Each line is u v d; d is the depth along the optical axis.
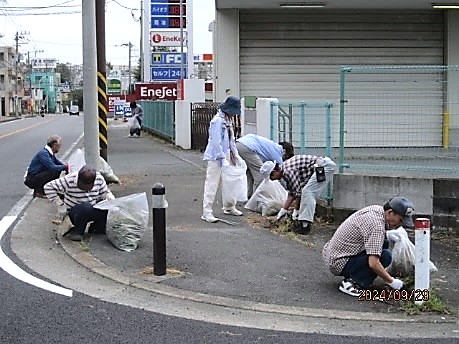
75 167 12.28
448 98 20.70
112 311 6.22
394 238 7.15
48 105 141.38
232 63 21.48
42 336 5.52
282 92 21.80
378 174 10.91
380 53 21.80
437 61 21.91
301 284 7.23
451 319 6.23
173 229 9.75
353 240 6.82
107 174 13.02
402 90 21.17
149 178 15.36
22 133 38.62
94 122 12.64
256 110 14.07
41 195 12.30
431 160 12.66
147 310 6.28
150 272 7.52
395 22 21.72
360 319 6.19
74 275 7.41
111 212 8.49
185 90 26.41
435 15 21.75
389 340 5.61
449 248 9.16
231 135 10.48
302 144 11.19
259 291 6.95
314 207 9.66
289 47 21.70
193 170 17.09
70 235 8.96
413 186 9.89
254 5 20.48
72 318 5.99
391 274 7.12
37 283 7.07
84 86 12.57
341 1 19.84
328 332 5.80
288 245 8.93
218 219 10.40
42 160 12.08
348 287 6.87
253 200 10.89
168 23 42.66
